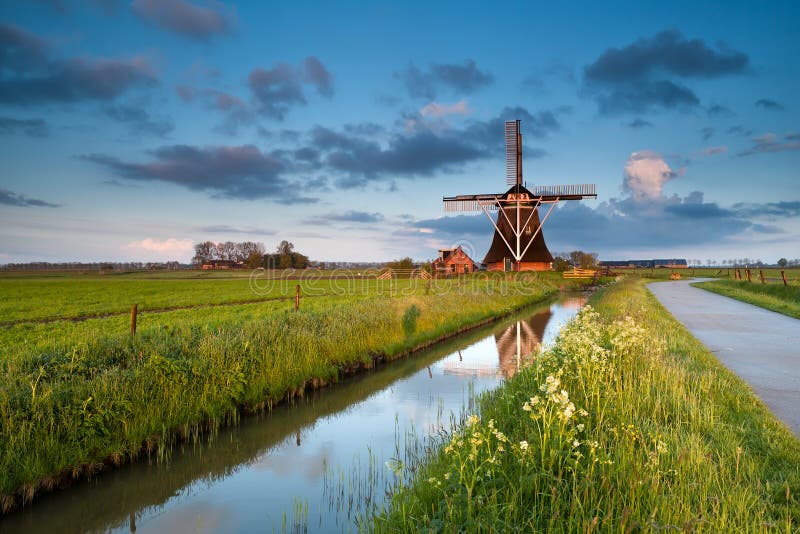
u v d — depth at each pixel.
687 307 25.80
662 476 4.94
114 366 9.48
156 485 7.53
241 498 7.03
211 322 19.19
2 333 19.70
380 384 13.16
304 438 9.30
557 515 4.09
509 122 62.12
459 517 4.43
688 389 8.12
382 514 5.34
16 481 6.77
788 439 6.04
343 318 16.86
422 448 8.22
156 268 151.75
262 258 131.88
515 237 62.16
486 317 26.41
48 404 7.59
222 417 9.93
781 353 12.38
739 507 4.26
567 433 5.23
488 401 9.64
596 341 9.95
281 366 12.02
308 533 5.90
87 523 6.54
